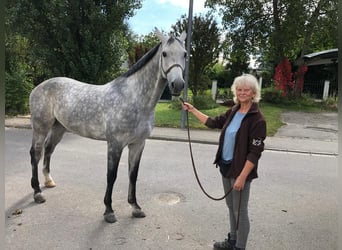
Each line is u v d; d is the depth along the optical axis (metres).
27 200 3.84
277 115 12.48
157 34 3.13
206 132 8.69
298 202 4.17
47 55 9.81
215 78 25.42
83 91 3.66
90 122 3.51
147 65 3.19
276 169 5.69
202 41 13.44
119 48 10.52
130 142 3.39
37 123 3.90
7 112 10.08
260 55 22.88
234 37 18.58
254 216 3.68
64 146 6.51
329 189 4.74
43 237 3.02
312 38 18.80
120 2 9.84
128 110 3.24
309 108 15.60
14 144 6.56
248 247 3.01
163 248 2.93
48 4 9.17
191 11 8.27
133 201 3.56
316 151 7.20
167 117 10.48
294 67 21.50
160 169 5.30
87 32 9.39
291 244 3.10
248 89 2.50
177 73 2.83
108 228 3.25
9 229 3.14
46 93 3.88
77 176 4.75
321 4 16.45
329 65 20.31
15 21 9.45
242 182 2.45
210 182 4.77
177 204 3.93
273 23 17.67
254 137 2.44
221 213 3.71
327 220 3.65
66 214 3.52
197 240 3.10
